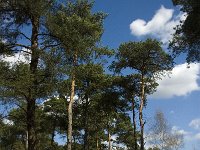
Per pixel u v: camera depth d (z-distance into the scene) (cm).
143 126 3241
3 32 1717
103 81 3169
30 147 1647
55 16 1788
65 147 3962
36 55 1680
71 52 1789
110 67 3391
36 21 1741
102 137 4669
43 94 1658
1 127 1809
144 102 3488
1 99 1538
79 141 3816
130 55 3269
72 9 2408
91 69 2945
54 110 3173
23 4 1642
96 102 3331
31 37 1756
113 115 3781
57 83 1681
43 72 1680
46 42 1778
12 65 1630
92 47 2197
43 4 1677
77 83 3055
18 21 1731
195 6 1986
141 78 3378
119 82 3388
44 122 3112
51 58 1700
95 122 3800
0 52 1709
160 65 3300
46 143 3644
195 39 2119
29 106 1662
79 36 1816
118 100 3378
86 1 2475
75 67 1914
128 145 4912
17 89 1543
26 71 1602
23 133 3441
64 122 3278
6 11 1702
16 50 1725
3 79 1570
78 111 3319
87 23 2178
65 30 1756
